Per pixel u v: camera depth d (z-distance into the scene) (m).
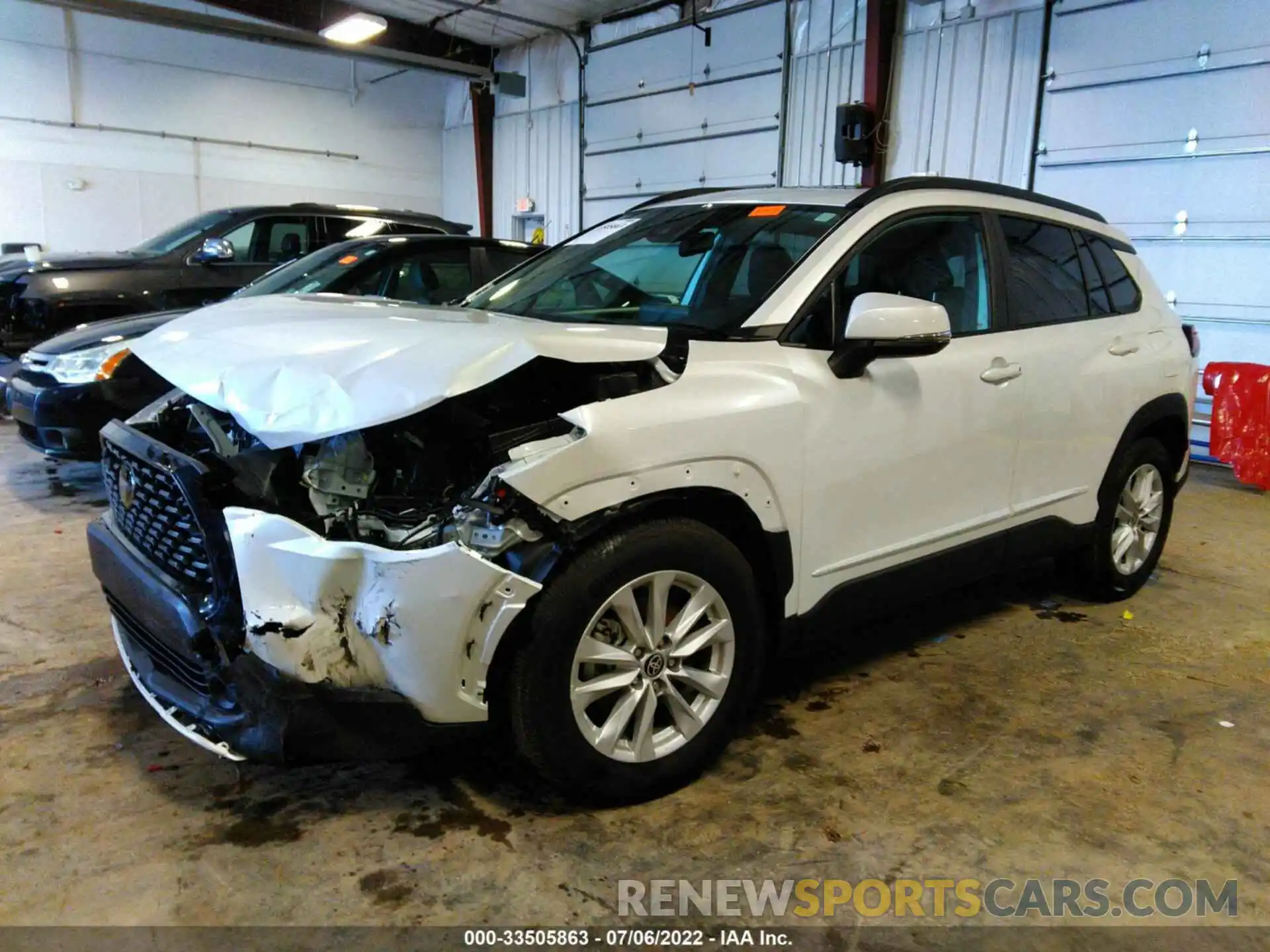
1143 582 4.00
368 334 2.21
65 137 12.01
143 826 2.16
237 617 2.06
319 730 1.94
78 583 3.80
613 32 12.26
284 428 1.95
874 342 2.42
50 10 11.61
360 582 1.96
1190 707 2.93
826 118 9.80
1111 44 7.64
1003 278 3.14
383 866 2.03
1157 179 7.52
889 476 2.66
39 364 4.94
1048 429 3.21
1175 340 3.88
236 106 13.38
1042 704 2.92
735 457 2.25
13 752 2.48
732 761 2.52
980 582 4.15
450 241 5.78
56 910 1.87
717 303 2.69
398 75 14.91
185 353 2.36
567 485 1.98
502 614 1.94
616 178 12.55
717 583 2.28
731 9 10.62
